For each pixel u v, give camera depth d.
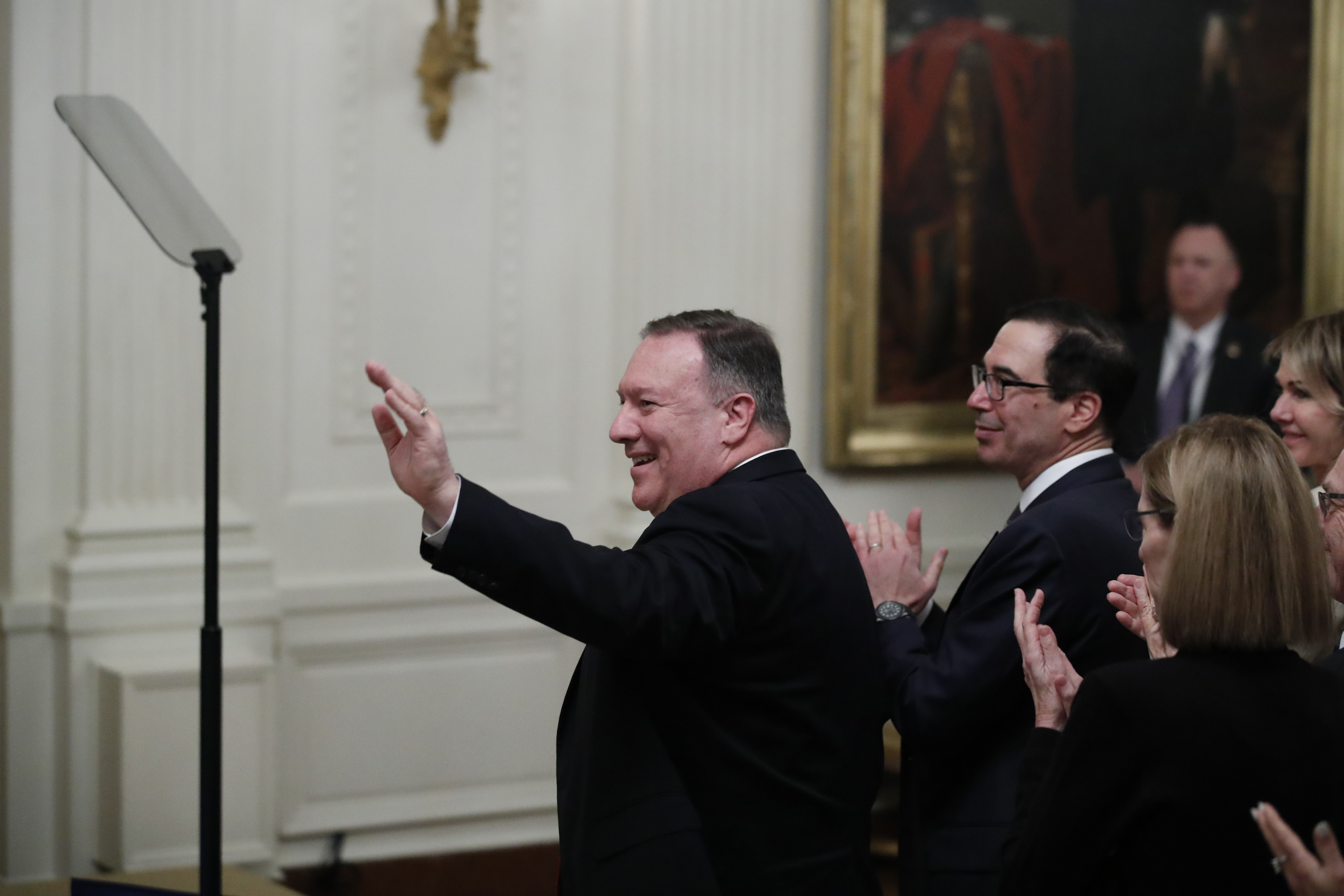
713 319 2.38
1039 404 2.75
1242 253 5.50
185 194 3.24
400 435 1.96
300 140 4.71
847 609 2.30
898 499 5.32
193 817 4.35
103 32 4.30
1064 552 2.56
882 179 5.09
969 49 5.16
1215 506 1.80
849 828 2.32
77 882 3.49
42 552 4.38
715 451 2.32
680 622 2.02
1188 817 1.72
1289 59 5.53
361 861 4.86
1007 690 2.54
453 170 4.90
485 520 1.93
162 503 4.46
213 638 3.27
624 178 5.07
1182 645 1.81
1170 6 5.38
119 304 4.37
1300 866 1.55
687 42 4.96
